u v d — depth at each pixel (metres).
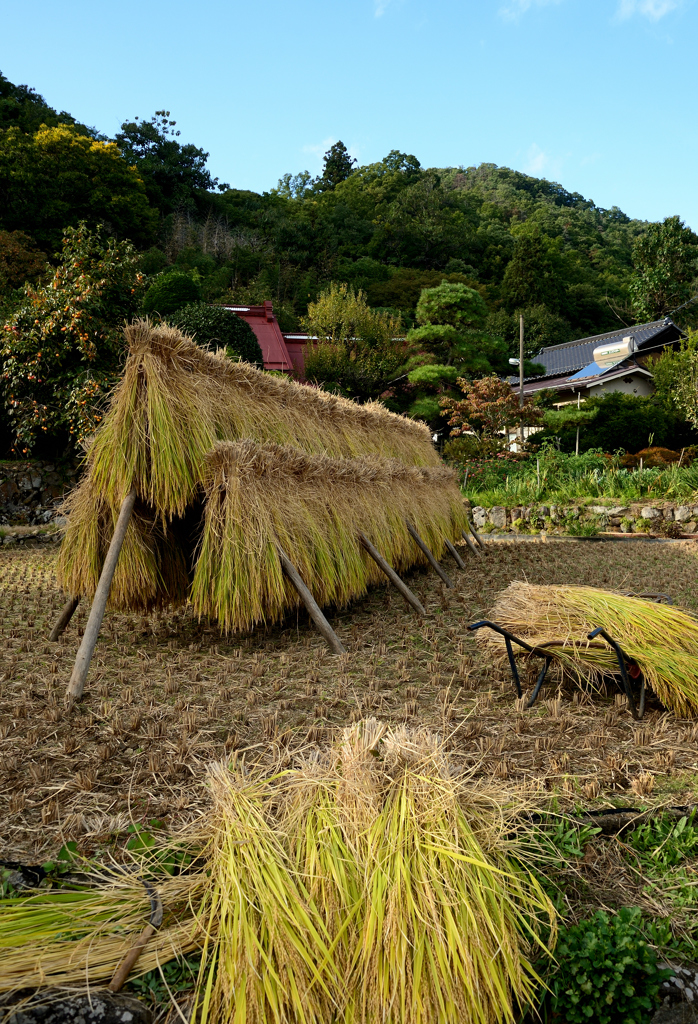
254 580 5.07
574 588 4.98
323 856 2.23
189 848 2.57
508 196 105.06
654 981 2.13
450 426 26.20
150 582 5.63
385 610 6.79
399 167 76.12
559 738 3.68
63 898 2.32
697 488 15.90
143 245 49.22
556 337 49.81
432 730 3.75
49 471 16.36
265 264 54.19
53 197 36.97
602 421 24.59
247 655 5.25
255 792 2.55
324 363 26.09
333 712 4.03
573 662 4.30
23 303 15.75
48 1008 1.94
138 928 2.22
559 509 15.45
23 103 48.81
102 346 15.70
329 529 6.12
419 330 26.88
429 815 2.27
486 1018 1.94
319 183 83.31
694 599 7.21
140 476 5.11
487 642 4.92
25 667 4.85
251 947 1.94
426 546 8.12
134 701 4.17
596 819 2.79
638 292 50.25
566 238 79.25
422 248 61.78
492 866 2.14
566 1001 2.11
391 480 7.90
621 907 2.43
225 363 6.09
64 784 3.08
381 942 2.00
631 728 3.89
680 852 2.67
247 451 5.25
